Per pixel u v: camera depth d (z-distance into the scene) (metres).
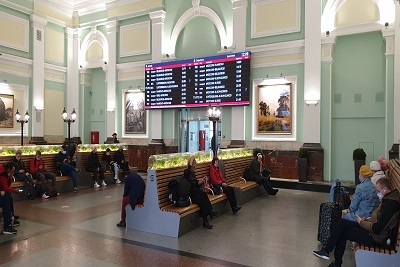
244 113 11.44
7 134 12.62
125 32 14.20
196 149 12.98
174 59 12.94
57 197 8.06
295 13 10.59
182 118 13.17
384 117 9.64
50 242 4.68
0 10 12.28
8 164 5.35
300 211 6.82
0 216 6.06
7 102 12.63
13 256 4.13
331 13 10.11
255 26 11.27
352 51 10.08
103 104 15.20
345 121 10.21
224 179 6.92
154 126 13.35
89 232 5.19
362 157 9.01
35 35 13.53
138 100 13.87
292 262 4.05
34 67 13.50
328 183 9.61
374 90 9.77
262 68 11.20
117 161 10.88
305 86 10.29
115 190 9.14
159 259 4.09
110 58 14.41
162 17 13.16
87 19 15.13
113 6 14.27
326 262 4.05
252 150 9.97
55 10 14.52
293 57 10.68
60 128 14.86
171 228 5.02
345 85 10.17
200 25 12.66
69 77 15.20
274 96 10.98
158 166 5.40
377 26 9.44
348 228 3.81
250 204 7.54
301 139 10.55
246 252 4.37
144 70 13.66
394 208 3.43
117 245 4.59
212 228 5.49
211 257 4.18
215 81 11.76
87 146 10.55
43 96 13.89
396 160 6.56
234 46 11.55
